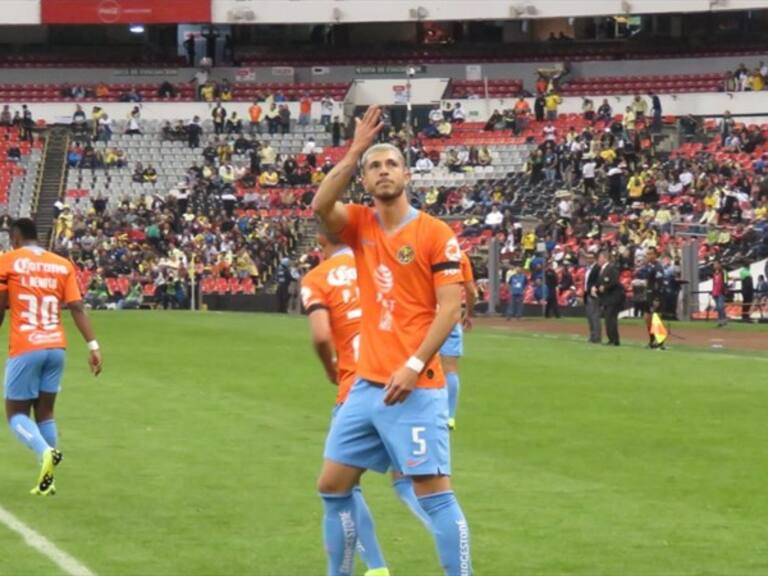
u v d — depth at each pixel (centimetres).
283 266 13988
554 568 2870
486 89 18625
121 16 19275
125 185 17625
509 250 14338
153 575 2816
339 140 18262
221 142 18288
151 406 5669
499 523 3316
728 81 18075
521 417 5244
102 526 3294
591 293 9088
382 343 2355
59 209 16625
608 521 3341
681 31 19925
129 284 14975
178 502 3588
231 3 19275
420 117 19350
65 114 19000
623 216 14462
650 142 16412
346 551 2445
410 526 3288
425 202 16025
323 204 2362
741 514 3425
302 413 5428
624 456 4325
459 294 2319
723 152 15925
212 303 14850
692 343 9288
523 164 17188
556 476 3978
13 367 3706
